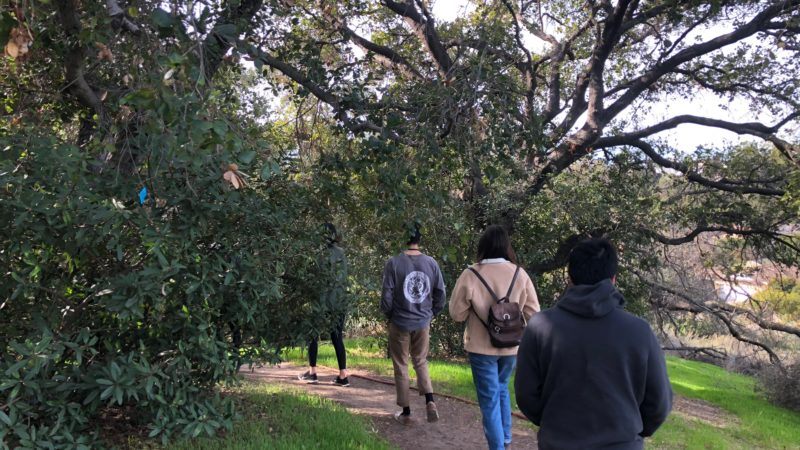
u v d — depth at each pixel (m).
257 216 4.61
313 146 7.55
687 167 14.58
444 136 5.76
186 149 3.18
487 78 5.72
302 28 8.48
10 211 3.56
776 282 16.77
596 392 2.43
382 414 6.20
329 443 4.76
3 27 3.49
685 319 16.91
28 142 3.79
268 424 5.13
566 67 16.27
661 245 14.96
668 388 2.50
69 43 4.68
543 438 2.51
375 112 6.03
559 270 13.14
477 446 5.36
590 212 11.97
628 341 2.47
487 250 4.77
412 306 5.66
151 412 4.18
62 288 3.96
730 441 7.98
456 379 8.70
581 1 14.33
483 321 4.58
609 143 14.28
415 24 11.38
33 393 3.56
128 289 3.78
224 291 4.44
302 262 5.30
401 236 5.84
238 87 6.94
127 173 4.39
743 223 14.79
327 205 5.85
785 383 12.81
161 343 4.21
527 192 11.92
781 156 14.41
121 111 4.52
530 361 2.64
